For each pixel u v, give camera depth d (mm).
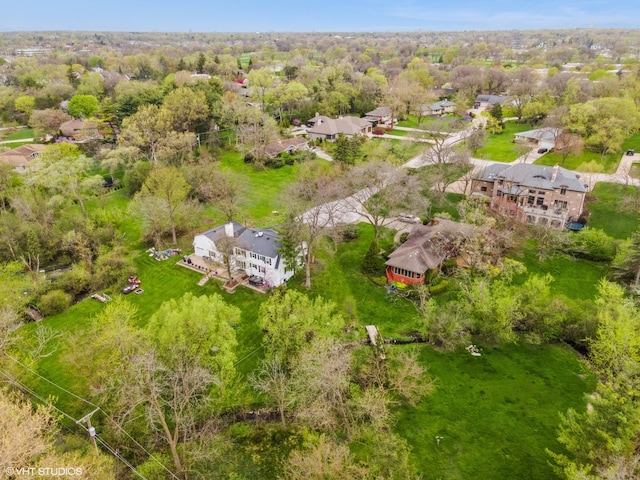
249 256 58969
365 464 30688
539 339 45594
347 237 67750
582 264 60062
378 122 134000
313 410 32625
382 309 52281
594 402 29828
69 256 66562
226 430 37469
